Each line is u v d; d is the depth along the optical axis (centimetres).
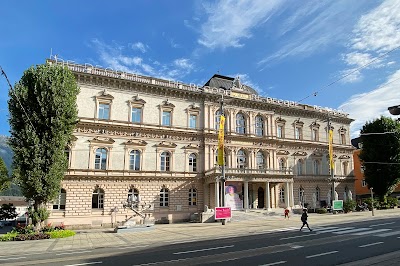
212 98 5125
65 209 3888
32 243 2448
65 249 2084
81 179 4041
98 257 1666
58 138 3175
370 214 4588
